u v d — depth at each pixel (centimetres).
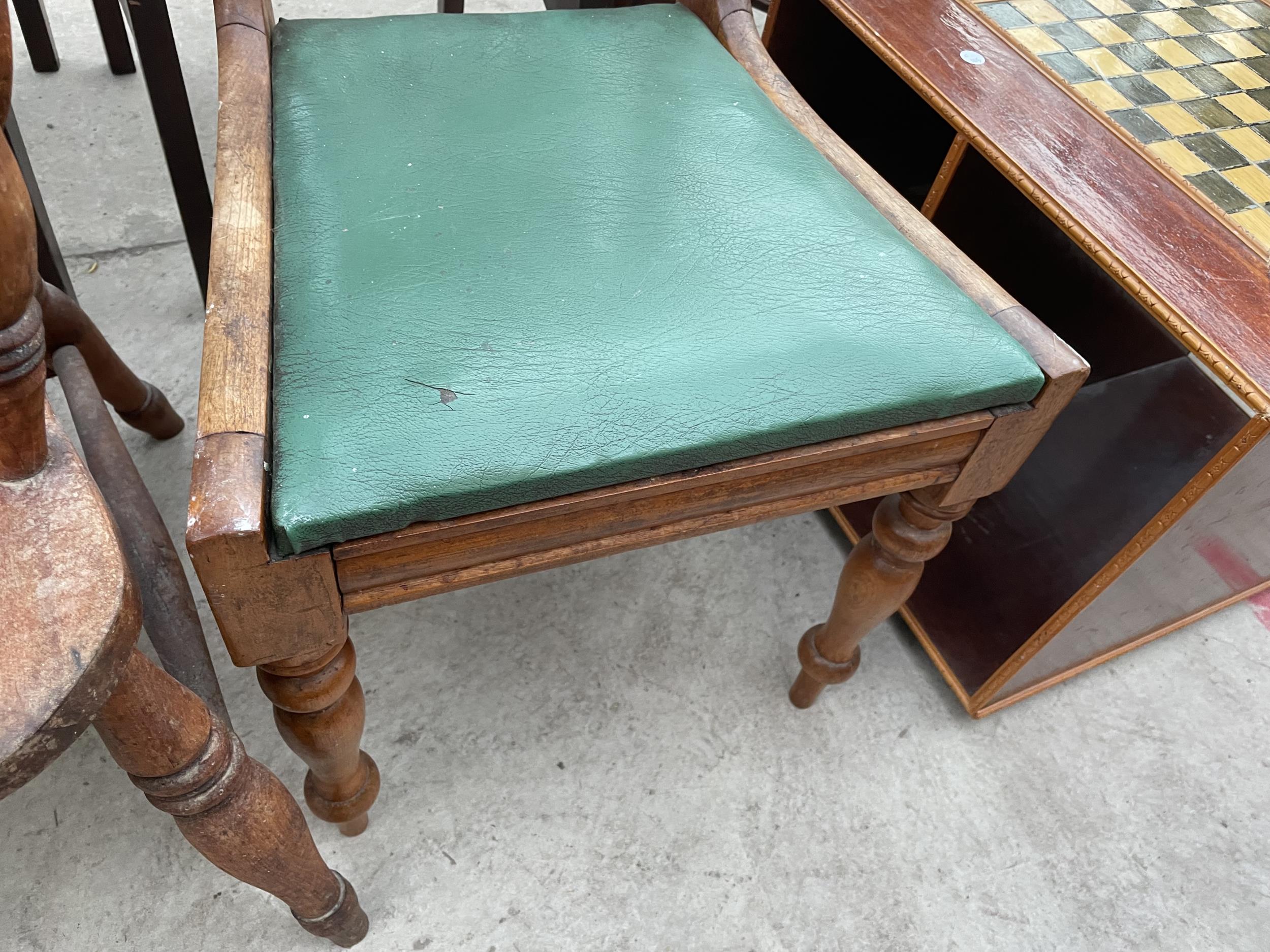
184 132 81
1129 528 75
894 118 105
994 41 82
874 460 53
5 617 31
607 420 45
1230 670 95
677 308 50
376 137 57
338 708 53
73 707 30
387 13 157
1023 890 77
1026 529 87
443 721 81
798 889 74
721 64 69
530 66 65
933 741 85
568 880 73
